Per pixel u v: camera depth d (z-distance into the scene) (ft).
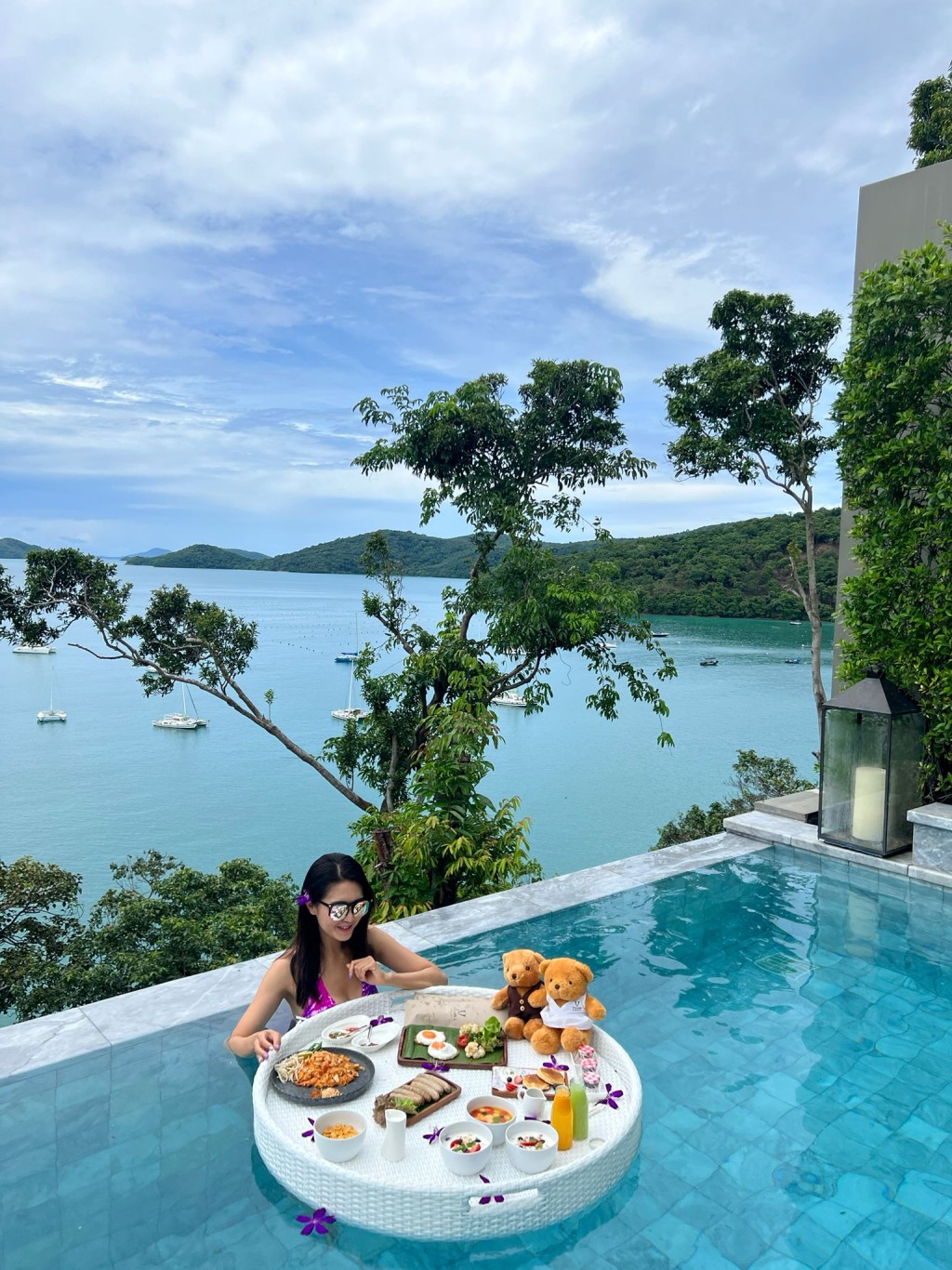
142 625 44.83
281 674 304.30
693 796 144.46
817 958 11.61
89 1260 5.76
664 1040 9.25
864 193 20.18
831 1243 6.05
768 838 17.42
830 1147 7.26
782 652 259.60
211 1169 6.79
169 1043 8.87
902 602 16.87
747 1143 7.32
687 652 259.19
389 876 18.79
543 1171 6.11
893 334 16.97
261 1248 5.88
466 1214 5.85
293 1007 8.71
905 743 15.76
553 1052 7.79
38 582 42.19
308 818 147.74
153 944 46.11
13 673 374.22
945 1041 9.28
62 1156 6.97
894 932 12.59
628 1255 5.90
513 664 38.52
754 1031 9.49
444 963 11.14
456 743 19.27
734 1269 5.78
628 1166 6.82
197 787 168.04
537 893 14.06
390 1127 6.16
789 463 29.55
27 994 42.83
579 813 141.28
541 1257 5.86
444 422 32.96
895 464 16.90
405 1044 7.69
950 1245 6.04
